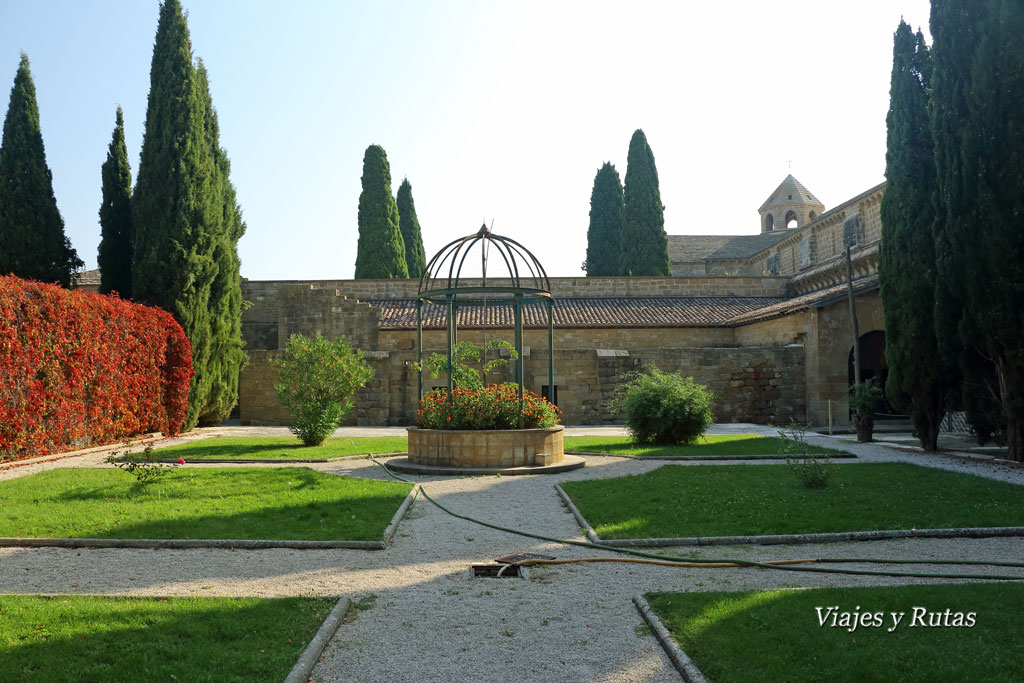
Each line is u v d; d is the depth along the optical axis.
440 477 12.84
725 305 34.88
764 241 54.75
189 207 24.20
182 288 23.75
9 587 6.09
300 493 10.35
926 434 16.81
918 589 5.64
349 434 22.23
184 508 9.21
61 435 16.36
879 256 17.81
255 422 28.02
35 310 15.40
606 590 6.04
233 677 4.15
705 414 18.00
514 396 14.42
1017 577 6.25
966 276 14.74
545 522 8.88
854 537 7.74
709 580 6.29
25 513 8.85
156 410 20.91
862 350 27.94
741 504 9.37
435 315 32.50
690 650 4.52
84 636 4.70
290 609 5.37
